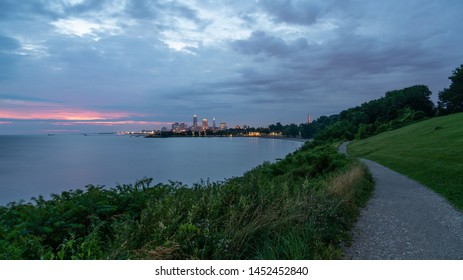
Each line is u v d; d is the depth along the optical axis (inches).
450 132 1641.2
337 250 230.1
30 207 232.8
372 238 286.7
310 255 208.1
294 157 848.3
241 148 6156.5
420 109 4247.0
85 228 224.1
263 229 219.6
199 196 284.0
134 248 184.7
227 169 2529.5
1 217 233.9
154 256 167.0
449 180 636.7
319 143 3228.3
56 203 243.4
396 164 1064.8
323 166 745.6
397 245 268.2
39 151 6008.9
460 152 964.6
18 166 3093.0
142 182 337.4
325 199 315.6
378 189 596.7
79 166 3053.6
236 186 303.3
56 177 2268.7
